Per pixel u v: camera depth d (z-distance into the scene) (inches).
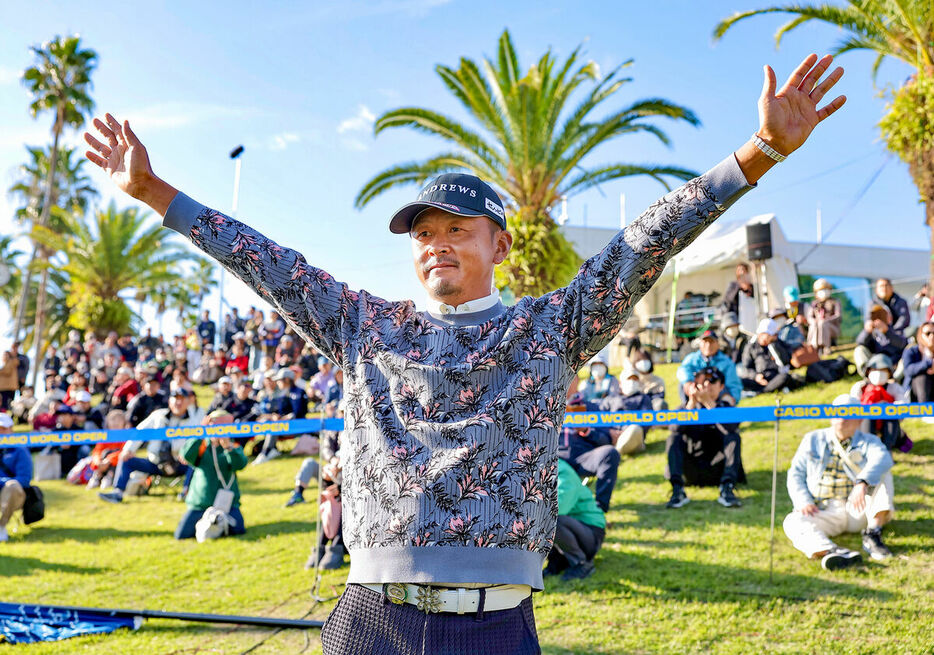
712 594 192.2
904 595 182.5
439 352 66.1
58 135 1219.9
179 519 326.3
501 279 584.7
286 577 235.1
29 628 193.5
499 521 60.4
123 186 73.4
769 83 63.1
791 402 372.5
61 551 284.4
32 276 1413.6
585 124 582.6
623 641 170.1
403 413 63.6
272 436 446.6
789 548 219.3
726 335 485.4
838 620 173.0
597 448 267.1
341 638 63.2
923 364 316.8
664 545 231.1
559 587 205.5
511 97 577.0
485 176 599.8
